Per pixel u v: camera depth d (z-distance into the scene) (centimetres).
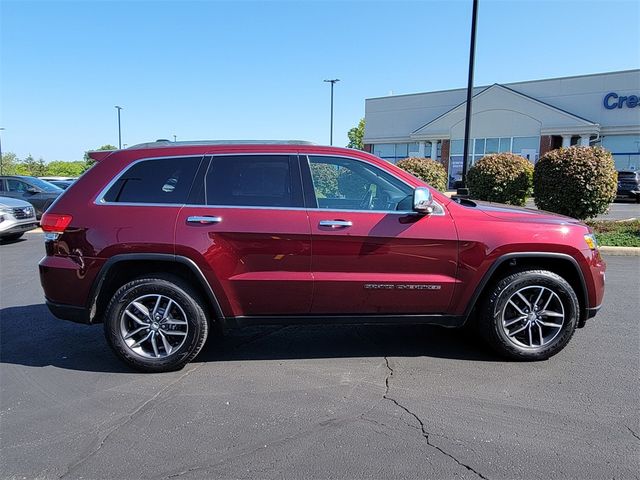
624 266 830
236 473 269
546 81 3075
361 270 397
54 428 318
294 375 398
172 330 403
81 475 268
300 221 391
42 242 1207
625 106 2838
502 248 398
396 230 394
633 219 1405
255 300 399
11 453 289
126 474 269
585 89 2950
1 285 725
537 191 1194
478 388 371
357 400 353
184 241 385
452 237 397
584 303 421
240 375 399
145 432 312
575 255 407
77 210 394
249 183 402
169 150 409
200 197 397
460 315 412
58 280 395
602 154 1114
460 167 3338
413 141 3706
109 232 387
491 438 301
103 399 358
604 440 297
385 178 412
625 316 548
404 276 399
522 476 264
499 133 3167
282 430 313
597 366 411
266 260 392
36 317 560
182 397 360
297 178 404
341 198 411
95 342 479
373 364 420
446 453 286
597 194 1104
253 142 418
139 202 396
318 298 400
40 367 418
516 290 408
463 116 3294
